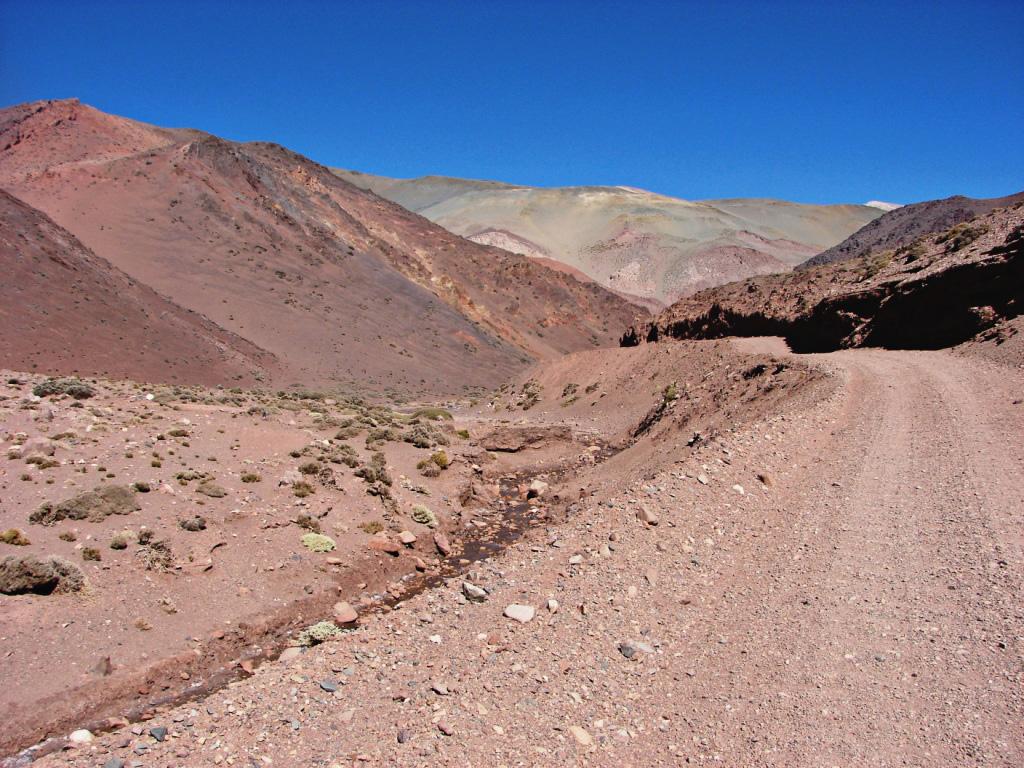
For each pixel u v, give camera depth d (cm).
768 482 1224
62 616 1106
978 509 980
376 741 630
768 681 660
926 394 1692
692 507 1110
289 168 14162
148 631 1148
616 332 15788
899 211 10719
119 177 9769
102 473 1590
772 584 866
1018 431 1298
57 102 12775
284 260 9881
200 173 10469
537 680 704
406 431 2761
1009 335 2033
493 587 955
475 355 10369
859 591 808
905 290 2606
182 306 7338
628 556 968
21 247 5419
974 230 2772
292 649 1168
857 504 1081
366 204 15850
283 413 2781
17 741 887
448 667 752
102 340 5000
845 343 2927
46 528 1307
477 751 598
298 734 662
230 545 1457
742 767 551
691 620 806
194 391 3712
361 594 1453
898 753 540
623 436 3322
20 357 4216
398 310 10538
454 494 2209
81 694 984
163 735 727
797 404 1869
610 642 770
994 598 738
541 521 2050
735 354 3281
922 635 697
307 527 1622
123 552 1307
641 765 572
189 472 1697
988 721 557
